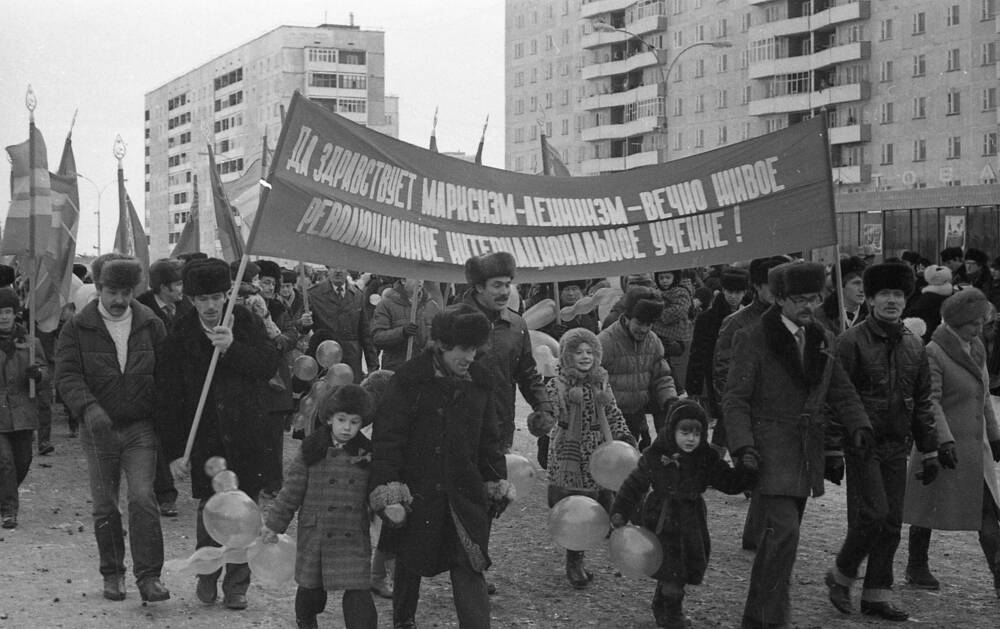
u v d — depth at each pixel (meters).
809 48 72.19
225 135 122.31
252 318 7.20
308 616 6.22
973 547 9.02
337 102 114.12
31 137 12.42
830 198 7.99
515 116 98.56
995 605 7.39
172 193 135.88
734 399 6.59
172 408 7.06
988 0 61.81
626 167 85.75
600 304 13.92
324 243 7.45
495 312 7.58
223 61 123.06
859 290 9.34
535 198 8.27
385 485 5.73
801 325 6.67
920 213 34.09
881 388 7.06
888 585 7.09
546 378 9.30
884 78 67.56
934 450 7.15
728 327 9.15
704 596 7.59
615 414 7.84
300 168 7.37
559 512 6.63
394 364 11.30
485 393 5.98
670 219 8.27
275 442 10.56
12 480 9.74
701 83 79.06
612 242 8.30
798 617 7.10
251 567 6.41
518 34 97.44
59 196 13.63
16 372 9.85
